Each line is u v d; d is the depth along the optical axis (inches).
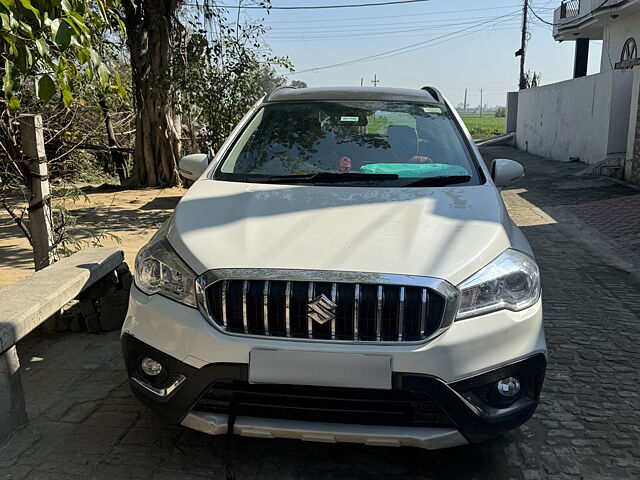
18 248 299.0
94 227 354.0
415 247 102.3
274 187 131.7
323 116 161.9
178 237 110.1
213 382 98.0
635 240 315.0
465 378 96.2
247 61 421.1
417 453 118.3
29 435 121.0
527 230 349.7
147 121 530.6
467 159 146.4
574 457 117.1
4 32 108.5
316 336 96.3
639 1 717.3
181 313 100.7
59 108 215.2
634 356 166.4
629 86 608.1
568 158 750.5
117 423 126.3
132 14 479.2
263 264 98.6
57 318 177.0
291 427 98.1
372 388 94.3
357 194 126.3
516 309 102.6
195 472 110.3
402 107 165.8
